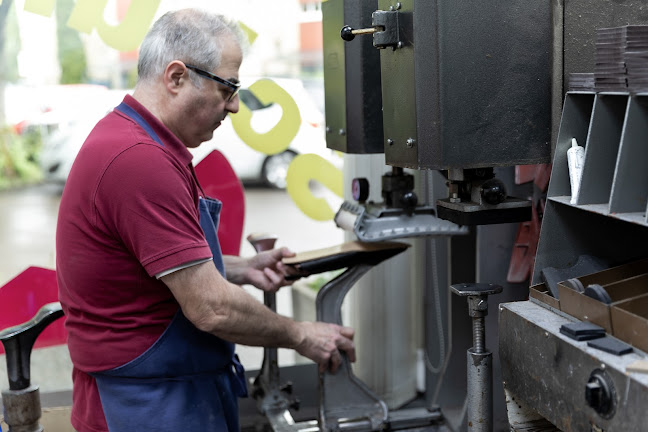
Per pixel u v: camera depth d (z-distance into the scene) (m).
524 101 1.65
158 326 1.70
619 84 1.38
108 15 2.60
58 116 3.42
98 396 1.75
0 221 5.59
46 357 3.18
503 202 1.71
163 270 1.57
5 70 3.20
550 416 1.40
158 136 1.69
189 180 1.69
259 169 5.13
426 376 2.81
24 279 2.60
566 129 1.56
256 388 2.50
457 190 1.76
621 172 1.37
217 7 2.74
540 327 1.42
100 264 1.63
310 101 2.78
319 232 5.19
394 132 1.75
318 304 2.23
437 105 1.60
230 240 2.80
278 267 2.21
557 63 1.64
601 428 1.24
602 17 1.64
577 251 1.62
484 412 1.66
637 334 1.26
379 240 2.07
